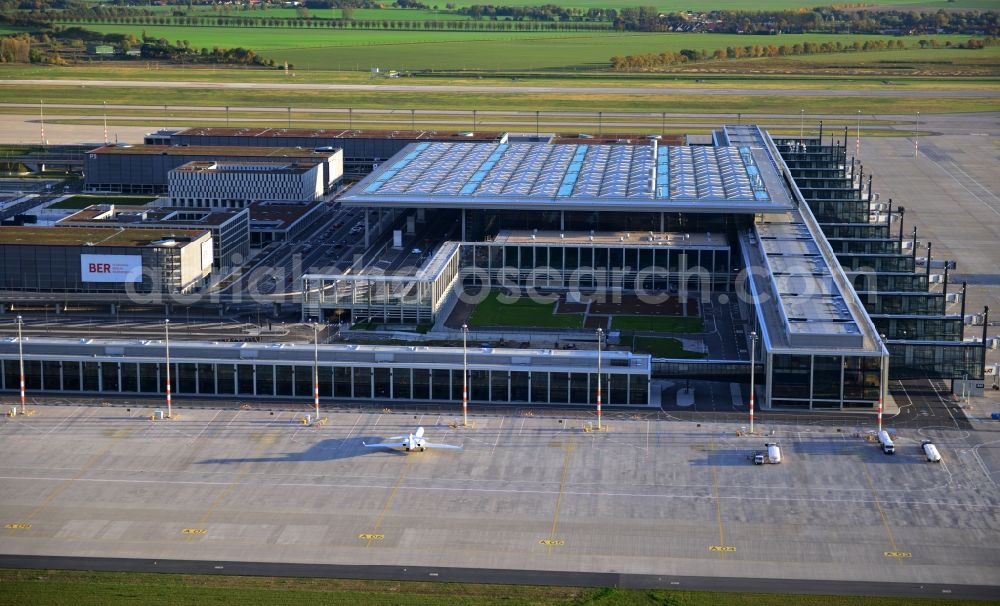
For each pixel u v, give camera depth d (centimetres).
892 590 15412
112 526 17088
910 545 16575
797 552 16400
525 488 18338
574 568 15975
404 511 17575
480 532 16950
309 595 15212
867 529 17038
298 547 16525
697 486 18400
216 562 16100
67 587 15362
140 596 15138
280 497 18025
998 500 17925
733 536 16850
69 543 16588
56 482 18488
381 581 15600
